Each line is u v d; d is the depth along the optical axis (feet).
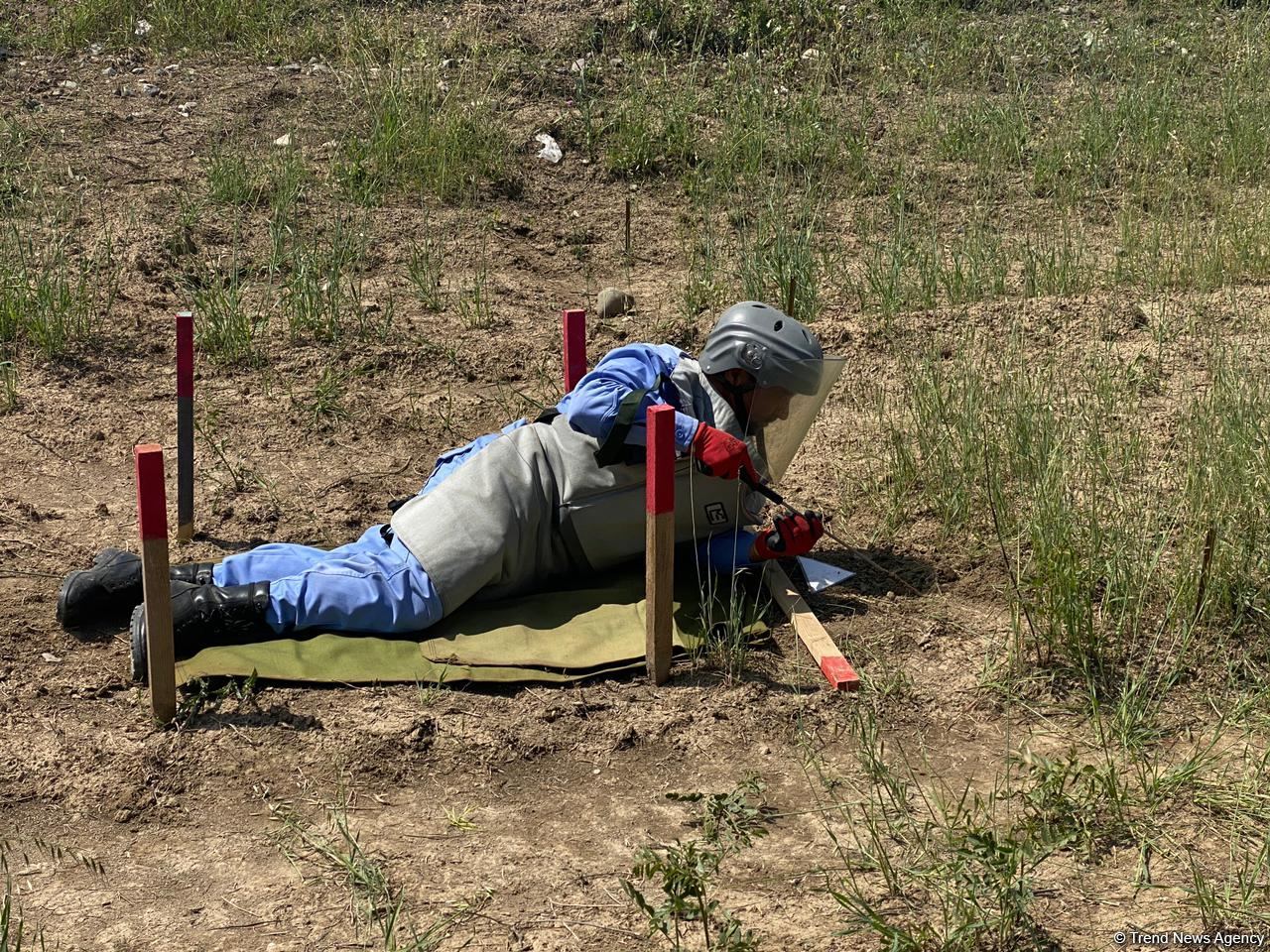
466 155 34.04
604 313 26.78
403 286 27.96
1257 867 12.12
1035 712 14.87
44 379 23.52
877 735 14.56
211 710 14.58
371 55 39.45
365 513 19.74
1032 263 27.89
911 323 25.30
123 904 12.12
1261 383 21.47
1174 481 19.15
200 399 23.27
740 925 11.71
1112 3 47.47
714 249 30.53
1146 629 16.10
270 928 11.82
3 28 40.27
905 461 19.86
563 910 12.07
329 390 23.21
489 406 23.26
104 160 32.83
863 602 17.15
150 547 13.85
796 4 43.73
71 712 14.70
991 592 17.31
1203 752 14.06
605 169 34.91
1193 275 27.45
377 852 12.78
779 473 17.33
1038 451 19.49
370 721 14.43
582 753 14.26
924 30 44.21
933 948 11.47
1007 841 12.11
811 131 36.65
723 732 14.57
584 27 41.73
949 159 36.50
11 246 27.86
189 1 41.34
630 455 15.93
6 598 16.94
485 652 15.49
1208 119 37.73
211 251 28.76
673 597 16.12
